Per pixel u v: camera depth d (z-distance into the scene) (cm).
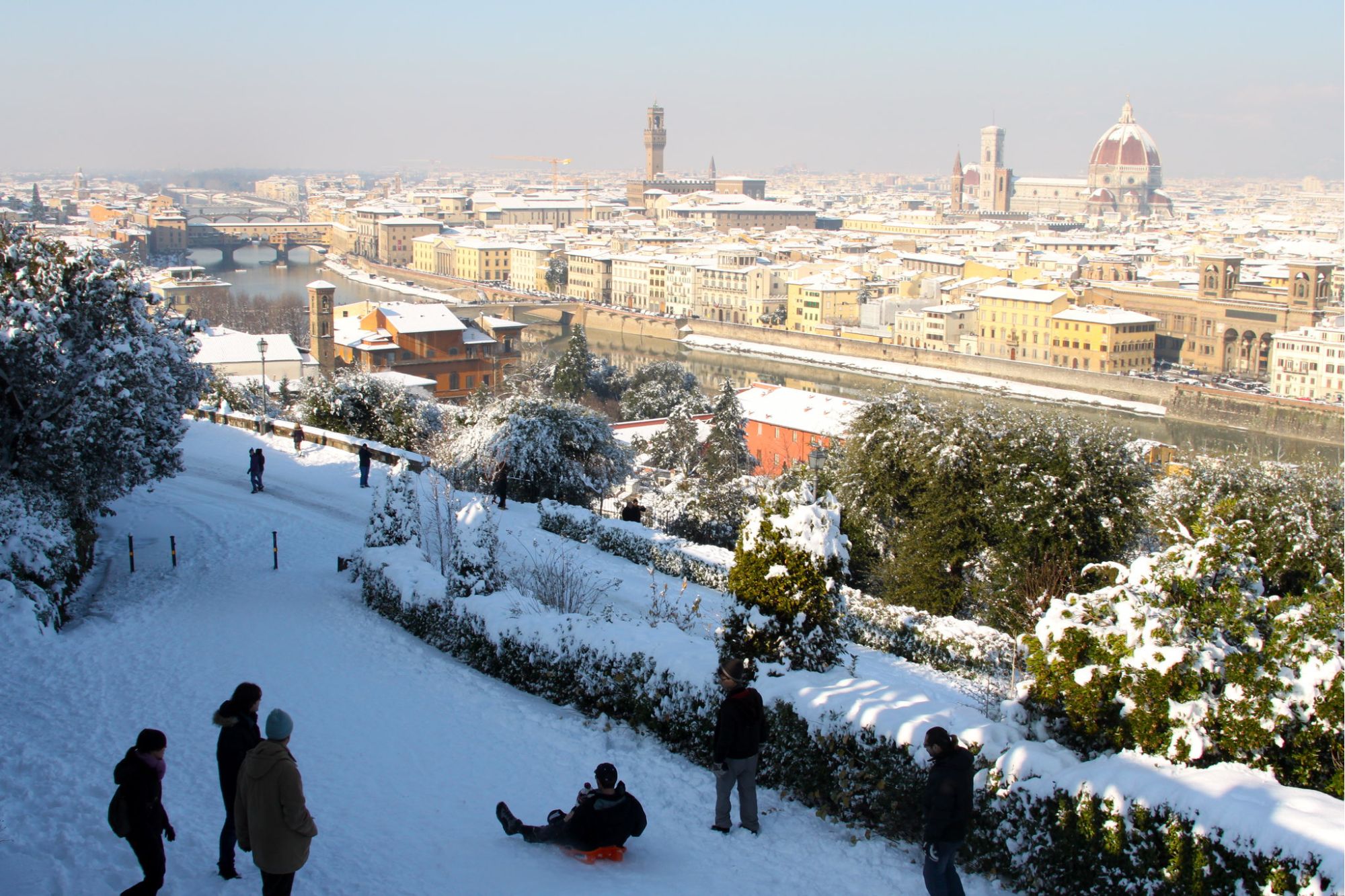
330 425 7819
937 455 4850
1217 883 1466
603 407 19538
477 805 2005
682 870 1759
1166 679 1681
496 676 2764
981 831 1759
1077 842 1625
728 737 1862
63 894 1600
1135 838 1560
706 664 2264
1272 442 19625
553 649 2600
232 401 9119
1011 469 4634
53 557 3559
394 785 2086
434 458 6531
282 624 3325
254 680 2753
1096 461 4694
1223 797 1507
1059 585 4356
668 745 2275
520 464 6141
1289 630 1719
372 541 3816
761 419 15850
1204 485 4862
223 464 6231
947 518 4781
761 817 1966
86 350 4069
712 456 12962
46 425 3888
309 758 2214
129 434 4162
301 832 1494
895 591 4941
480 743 2317
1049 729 1831
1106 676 1745
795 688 2073
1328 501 4691
